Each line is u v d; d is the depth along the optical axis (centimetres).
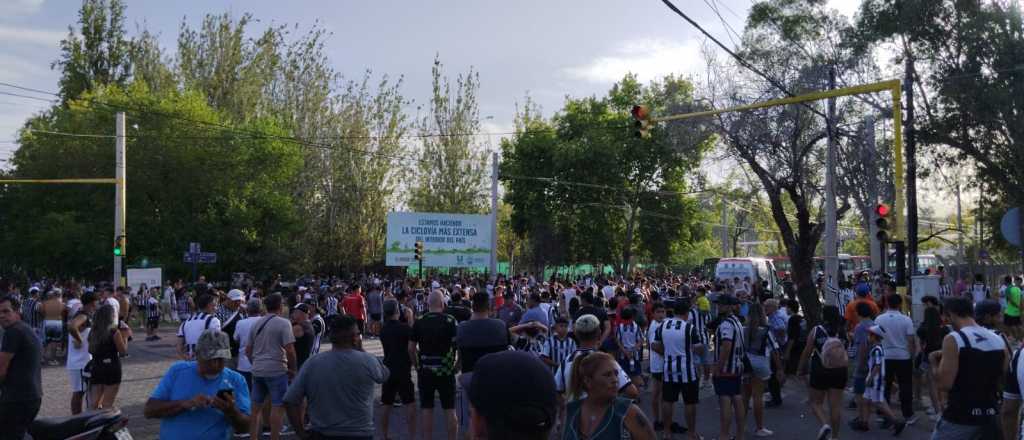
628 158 4972
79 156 3972
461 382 944
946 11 2370
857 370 1134
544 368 247
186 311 3291
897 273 1520
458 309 1294
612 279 3775
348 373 621
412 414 996
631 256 5716
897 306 1128
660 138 2542
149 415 555
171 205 4100
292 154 4397
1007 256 3709
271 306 960
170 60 4622
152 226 4012
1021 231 1226
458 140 5153
